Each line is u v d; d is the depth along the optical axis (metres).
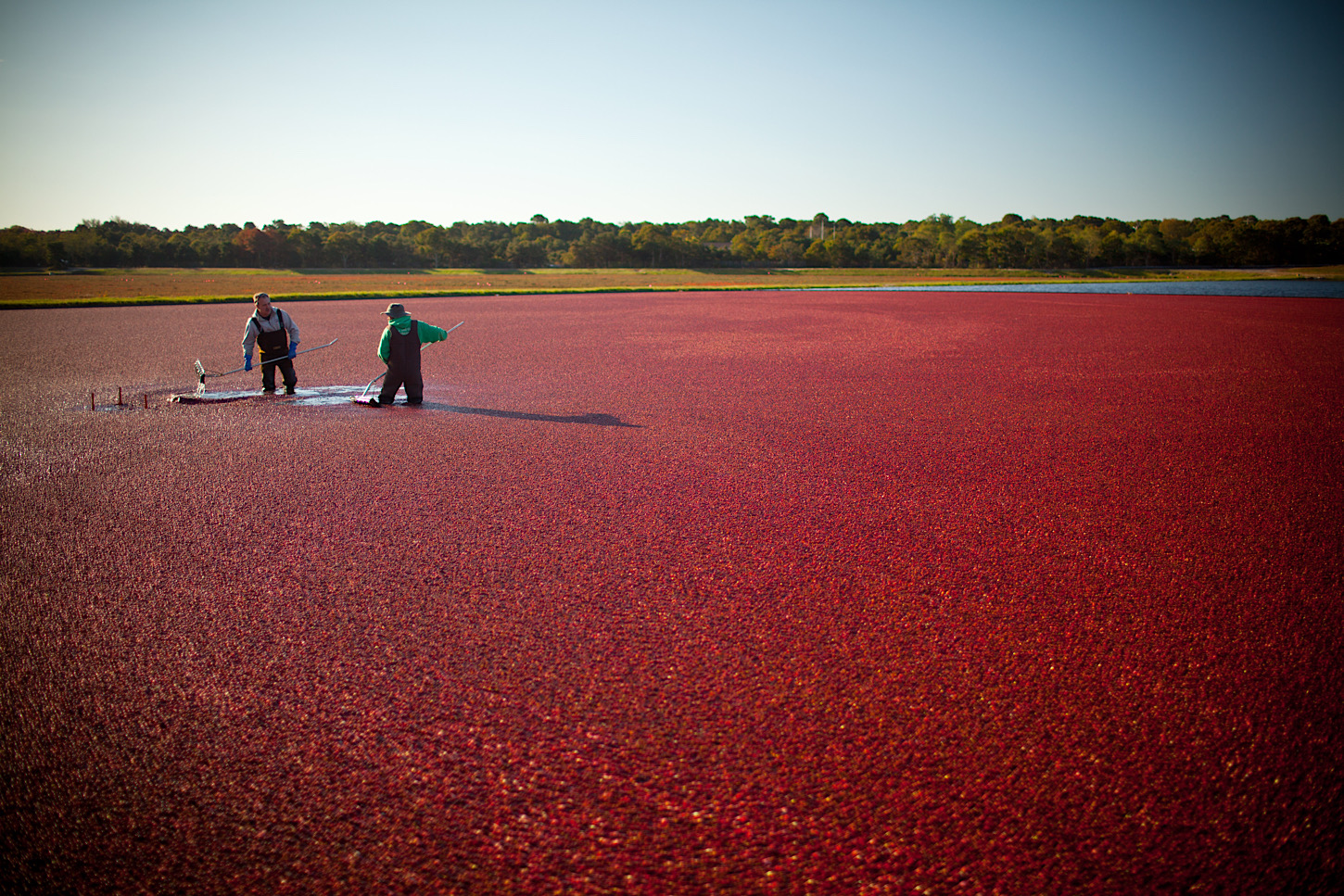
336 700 3.46
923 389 11.69
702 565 4.95
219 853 2.62
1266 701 3.42
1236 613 4.27
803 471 7.20
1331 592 4.54
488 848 2.63
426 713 3.37
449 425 9.20
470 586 4.63
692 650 3.88
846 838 2.66
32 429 8.85
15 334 19.58
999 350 16.55
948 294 45.59
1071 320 25.00
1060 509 6.08
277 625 4.14
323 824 2.75
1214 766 2.98
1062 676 3.63
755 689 3.53
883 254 141.50
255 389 11.85
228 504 6.15
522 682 3.60
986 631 4.07
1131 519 5.84
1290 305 32.91
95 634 4.05
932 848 2.61
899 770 2.99
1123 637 4.00
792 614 4.27
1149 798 2.82
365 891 2.46
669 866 2.54
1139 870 2.51
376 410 10.21
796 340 18.86
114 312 27.72
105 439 8.38
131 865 2.57
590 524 5.70
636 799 2.85
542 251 146.62
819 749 3.11
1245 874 2.48
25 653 3.86
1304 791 2.84
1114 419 9.52
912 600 4.44
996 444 8.25
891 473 7.10
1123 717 3.30
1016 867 2.52
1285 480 6.88
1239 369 13.70
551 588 4.60
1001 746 3.12
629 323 24.03
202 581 4.69
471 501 6.25
